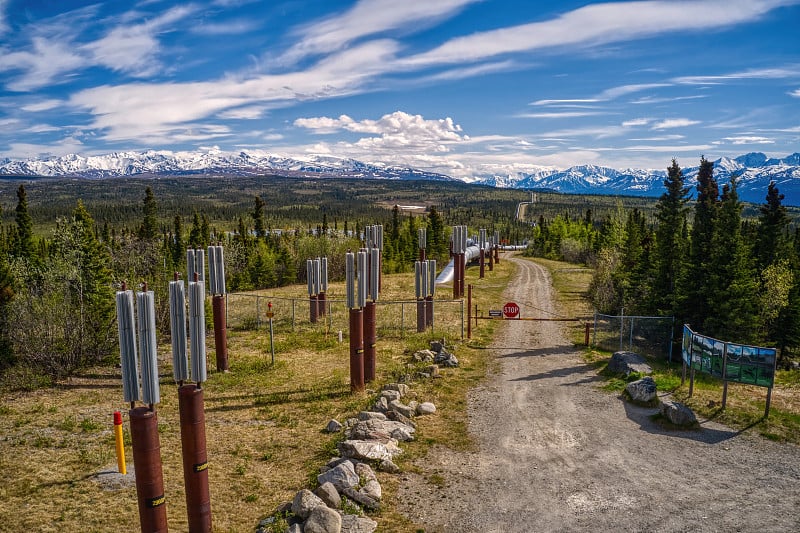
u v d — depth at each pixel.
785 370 35.00
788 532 12.62
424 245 60.88
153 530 11.72
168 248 83.31
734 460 16.58
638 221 85.06
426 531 12.69
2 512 13.83
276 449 18.09
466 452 17.42
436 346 32.34
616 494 14.56
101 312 31.75
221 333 28.22
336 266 77.69
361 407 22.17
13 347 27.83
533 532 12.70
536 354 31.38
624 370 25.98
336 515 12.25
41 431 19.78
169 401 23.61
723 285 33.34
